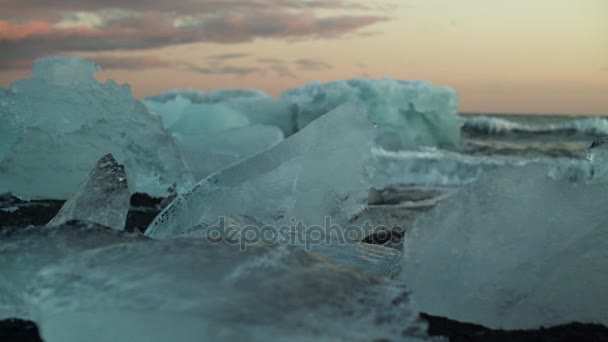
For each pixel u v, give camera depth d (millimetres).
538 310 2096
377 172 11523
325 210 3203
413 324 1636
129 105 6539
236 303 1571
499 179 2252
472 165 12281
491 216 2207
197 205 3188
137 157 6562
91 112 6328
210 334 1482
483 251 2172
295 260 1864
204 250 1880
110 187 3094
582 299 2092
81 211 2979
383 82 18234
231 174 3271
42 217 4973
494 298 2125
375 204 7754
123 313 1543
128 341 1530
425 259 2232
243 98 17812
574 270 2100
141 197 6348
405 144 17359
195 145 10273
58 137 6098
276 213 3113
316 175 3207
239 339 1473
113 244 2074
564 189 2201
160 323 1512
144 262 1795
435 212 2271
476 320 2135
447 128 18609
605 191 2180
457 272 2182
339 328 1562
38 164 6004
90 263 1823
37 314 1686
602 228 2119
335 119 3281
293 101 17656
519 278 2123
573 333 2004
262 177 3162
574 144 19969
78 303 1614
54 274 1792
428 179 11508
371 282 1802
